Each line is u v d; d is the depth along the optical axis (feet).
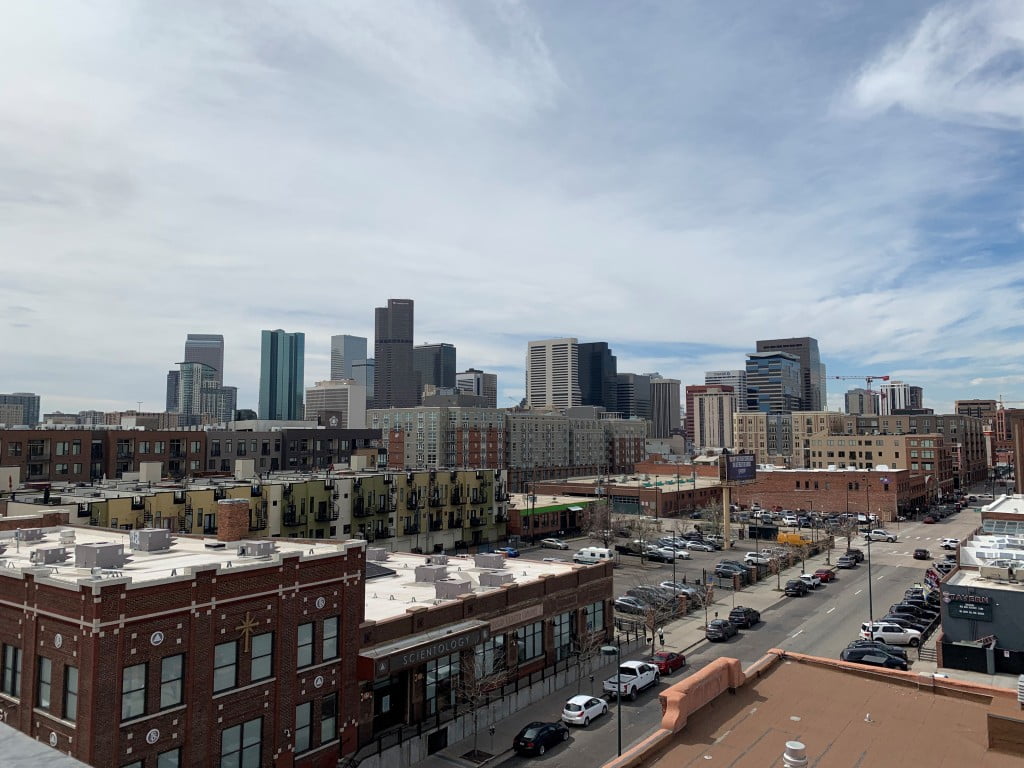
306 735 103.09
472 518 341.21
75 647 82.58
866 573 267.59
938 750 54.90
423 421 563.89
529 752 114.83
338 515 286.66
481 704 127.65
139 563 109.50
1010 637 149.79
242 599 95.25
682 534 360.07
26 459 336.08
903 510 442.91
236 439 422.82
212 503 252.42
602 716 131.34
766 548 326.65
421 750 114.83
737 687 66.74
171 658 87.92
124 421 432.66
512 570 166.50
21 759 12.44
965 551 183.01
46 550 107.86
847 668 73.00
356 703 109.91
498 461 597.11
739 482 334.65
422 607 124.16
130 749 82.69
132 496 232.53
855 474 443.73
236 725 94.02
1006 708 62.69
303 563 103.55
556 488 486.38
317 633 105.09
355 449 478.59
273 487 266.57
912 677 68.80
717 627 176.86
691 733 57.98
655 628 177.06
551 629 152.97
